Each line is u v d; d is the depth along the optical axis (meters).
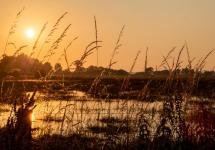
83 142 5.38
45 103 5.62
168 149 5.66
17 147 4.67
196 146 6.17
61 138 5.34
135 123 5.76
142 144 5.60
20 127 4.77
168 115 5.81
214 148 6.44
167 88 6.13
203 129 6.79
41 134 5.28
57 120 5.66
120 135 5.66
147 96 6.06
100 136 5.56
